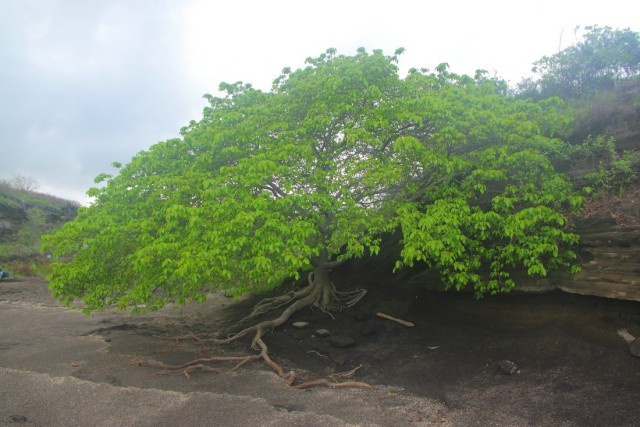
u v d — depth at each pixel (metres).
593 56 12.86
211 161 9.48
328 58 11.74
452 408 6.59
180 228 8.46
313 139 9.75
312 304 12.36
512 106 9.69
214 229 7.68
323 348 9.93
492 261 9.34
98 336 12.09
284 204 8.16
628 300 7.25
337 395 7.21
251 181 8.05
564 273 8.27
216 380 7.96
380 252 13.70
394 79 10.44
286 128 9.53
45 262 28.16
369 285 12.95
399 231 13.06
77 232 8.95
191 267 7.24
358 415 6.31
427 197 10.52
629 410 5.66
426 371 8.16
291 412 6.39
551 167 9.16
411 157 9.57
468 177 9.33
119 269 9.88
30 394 7.09
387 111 9.53
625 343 7.01
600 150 9.98
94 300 9.38
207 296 18.00
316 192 9.03
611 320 7.50
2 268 25.39
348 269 14.59
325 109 9.54
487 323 9.30
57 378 7.93
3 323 14.17
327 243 10.40
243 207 8.02
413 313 10.70
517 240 8.80
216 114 10.75
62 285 8.89
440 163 8.93
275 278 9.62
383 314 10.91
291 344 10.35
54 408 6.52
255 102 11.42
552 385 6.70
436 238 8.33
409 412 6.46
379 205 10.72
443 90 9.95
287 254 7.59
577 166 10.11
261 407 6.57
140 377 8.07
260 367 8.88
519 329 8.66
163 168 10.17
